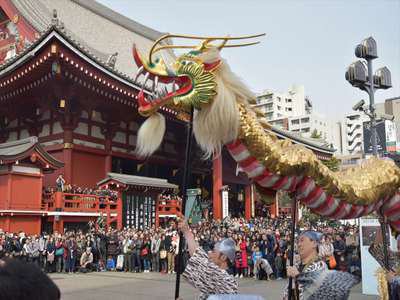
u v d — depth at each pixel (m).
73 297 13.50
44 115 31.28
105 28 41.28
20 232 21.20
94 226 25.80
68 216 25.31
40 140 30.98
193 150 31.75
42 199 24.91
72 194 25.70
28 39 31.30
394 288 5.42
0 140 34.38
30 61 24.86
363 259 13.41
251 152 4.14
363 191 4.75
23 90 28.20
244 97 4.18
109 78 26.66
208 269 3.98
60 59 24.09
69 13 38.25
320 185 4.39
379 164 5.20
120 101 29.09
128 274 20.20
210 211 37.25
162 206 28.94
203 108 4.05
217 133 4.02
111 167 32.66
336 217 4.78
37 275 1.50
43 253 20.27
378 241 6.19
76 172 30.06
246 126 4.08
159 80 4.16
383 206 5.37
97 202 27.03
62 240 20.95
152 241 21.34
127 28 44.53
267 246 18.69
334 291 4.07
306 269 4.30
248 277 18.84
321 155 40.75
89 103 28.92
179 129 37.84
